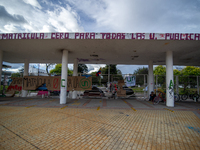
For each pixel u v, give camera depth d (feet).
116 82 38.52
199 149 9.64
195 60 36.29
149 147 9.80
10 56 35.83
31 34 22.18
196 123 15.72
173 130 13.33
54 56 35.29
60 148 9.39
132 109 23.29
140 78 38.86
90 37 21.62
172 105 26.25
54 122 15.06
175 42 22.47
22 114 18.48
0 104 26.21
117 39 21.72
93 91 38.17
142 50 27.86
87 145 9.89
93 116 18.10
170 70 27.17
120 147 9.67
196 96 35.78
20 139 10.67
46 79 36.09
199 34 20.58
